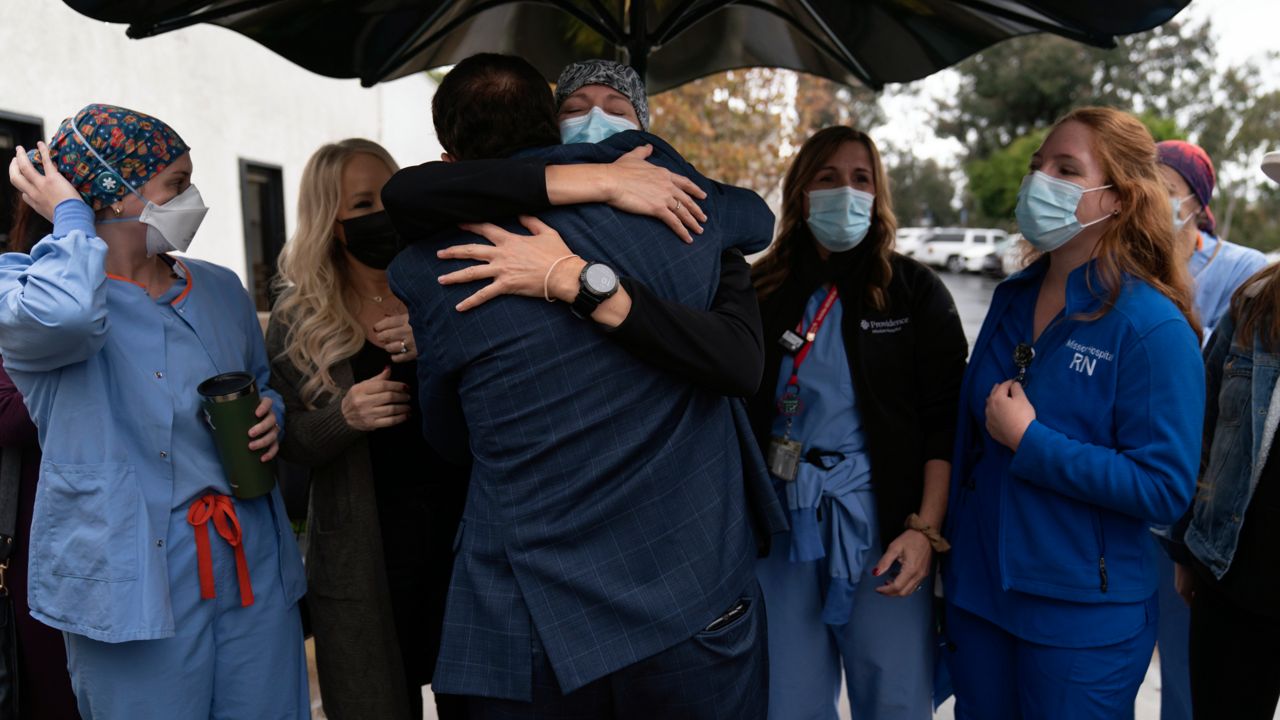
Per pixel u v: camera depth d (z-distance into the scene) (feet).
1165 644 8.35
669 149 4.97
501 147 4.69
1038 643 6.02
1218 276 9.77
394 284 4.74
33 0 16.19
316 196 6.60
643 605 4.42
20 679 6.38
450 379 4.70
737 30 9.92
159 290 5.72
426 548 6.64
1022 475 5.84
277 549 6.11
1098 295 5.82
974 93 133.28
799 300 7.16
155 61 20.25
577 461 4.36
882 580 7.04
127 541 5.25
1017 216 6.15
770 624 7.32
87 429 5.23
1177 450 5.35
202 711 5.69
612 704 4.58
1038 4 6.66
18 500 6.25
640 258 4.46
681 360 4.35
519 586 4.48
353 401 5.99
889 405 6.97
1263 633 6.18
